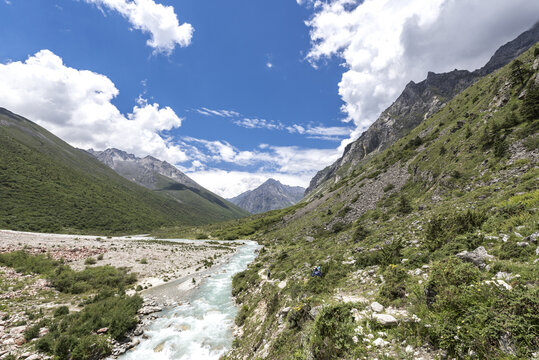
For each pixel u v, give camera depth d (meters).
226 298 25.41
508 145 27.56
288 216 108.12
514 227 10.55
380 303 8.52
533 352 4.17
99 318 17.73
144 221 157.88
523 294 5.01
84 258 36.22
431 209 27.75
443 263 7.70
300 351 7.64
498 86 47.47
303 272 21.48
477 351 4.70
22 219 91.94
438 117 90.12
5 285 21.88
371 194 58.94
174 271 36.78
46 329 15.79
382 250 15.34
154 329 18.50
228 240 103.81
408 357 5.46
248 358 11.80
